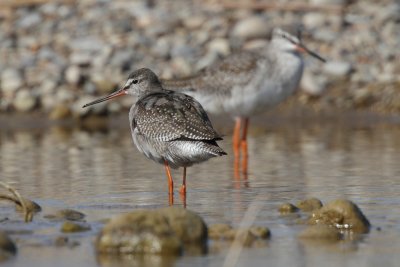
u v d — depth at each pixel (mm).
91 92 21484
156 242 8977
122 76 21953
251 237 9562
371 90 21547
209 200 11844
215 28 24469
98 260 8766
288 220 10484
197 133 11477
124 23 24609
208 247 9242
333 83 22047
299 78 16938
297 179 13445
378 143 17234
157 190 12656
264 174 14031
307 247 9227
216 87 16609
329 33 23984
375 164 14695
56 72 22297
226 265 8539
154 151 12039
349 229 9961
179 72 22141
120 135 18984
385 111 20781
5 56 23203
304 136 18500
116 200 11836
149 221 9133
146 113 12078
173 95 12391
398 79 21875
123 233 9047
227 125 20281
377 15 25234
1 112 21141
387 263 8594
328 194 12117
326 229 9688
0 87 21734
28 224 10281
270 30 23844
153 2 26656
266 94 16578
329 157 15664
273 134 18938
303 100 21484
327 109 21062
